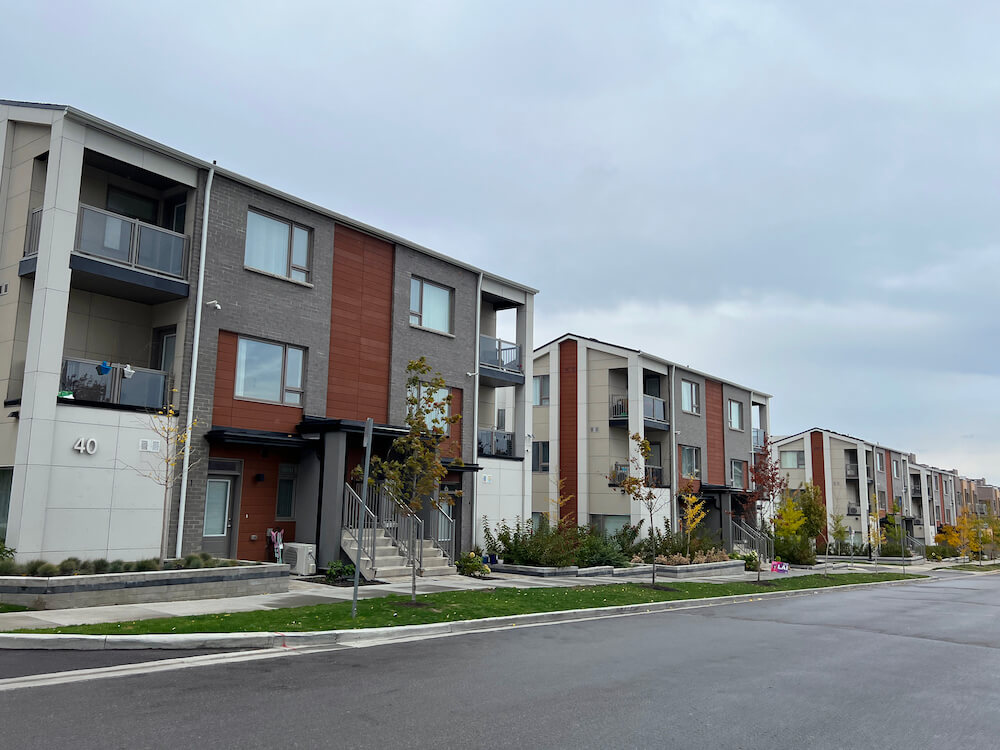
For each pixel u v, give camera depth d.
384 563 19.06
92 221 15.33
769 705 8.22
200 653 9.80
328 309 20.11
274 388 18.75
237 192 18.09
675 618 16.02
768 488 30.91
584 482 33.56
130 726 6.58
